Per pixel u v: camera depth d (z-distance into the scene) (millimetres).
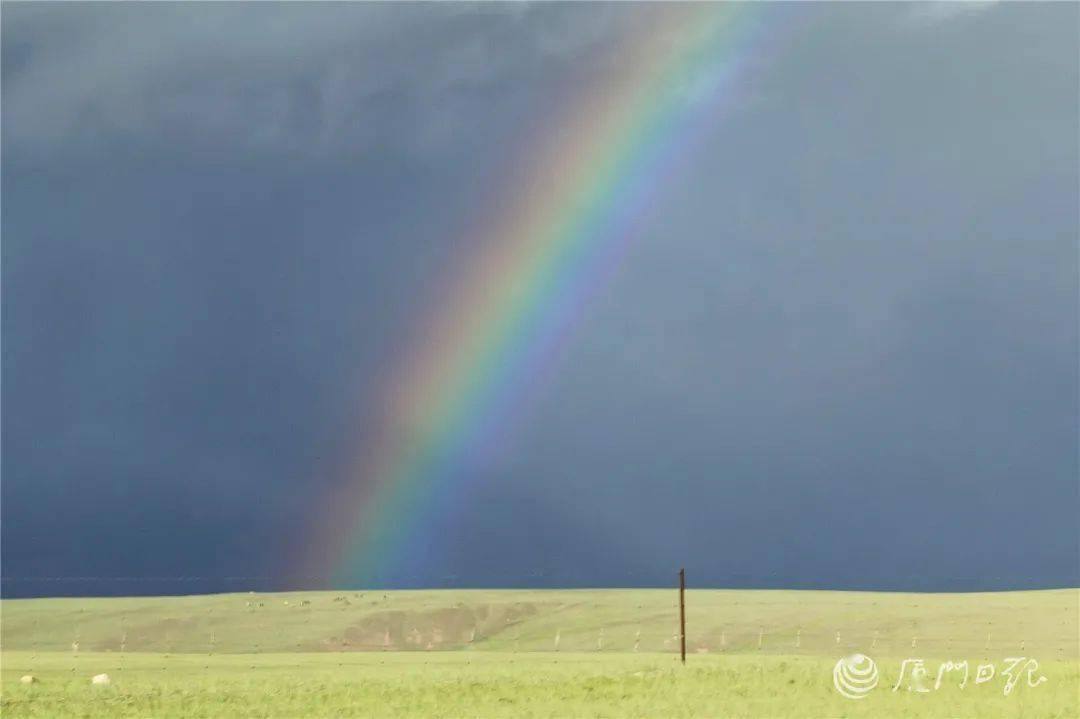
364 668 73062
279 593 172125
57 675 68000
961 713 44000
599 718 44000
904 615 122500
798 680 55094
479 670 65688
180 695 52500
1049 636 108750
